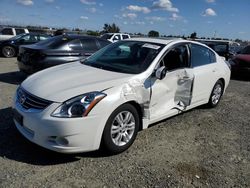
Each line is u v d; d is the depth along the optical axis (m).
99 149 3.80
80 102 3.36
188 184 3.30
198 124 5.32
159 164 3.69
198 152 4.14
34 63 7.39
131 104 3.96
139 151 4.00
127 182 3.24
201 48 5.64
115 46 5.07
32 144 3.94
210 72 5.73
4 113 5.07
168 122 5.29
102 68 4.40
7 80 8.16
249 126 5.45
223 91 6.59
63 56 7.58
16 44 15.24
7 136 4.13
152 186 3.20
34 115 3.39
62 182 3.15
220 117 5.85
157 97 4.35
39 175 3.25
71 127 3.28
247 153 4.25
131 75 4.05
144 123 4.21
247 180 3.51
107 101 3.52
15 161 3.49
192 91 5.24
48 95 3.46
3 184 3.03
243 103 7.21
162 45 4.73
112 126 3.68
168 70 4.59
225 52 13.99
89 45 8.19
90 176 3.30
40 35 16.27
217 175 3.55
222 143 4.55
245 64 10.91
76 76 4.00
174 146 4.27
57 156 3.67
